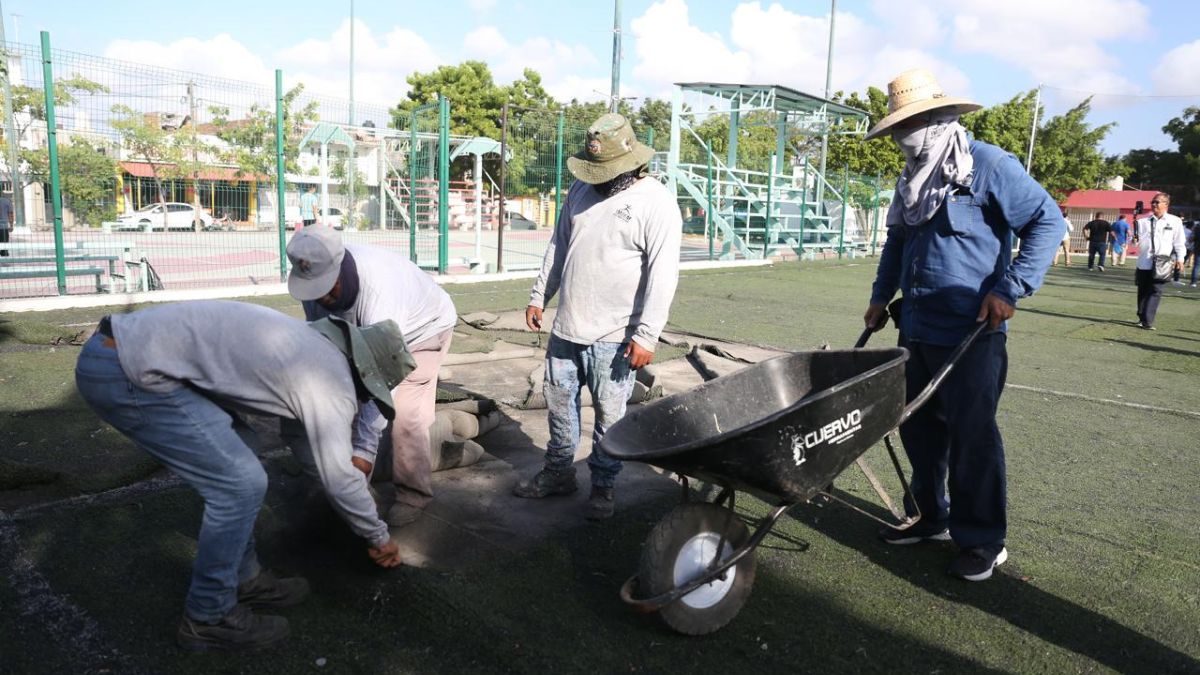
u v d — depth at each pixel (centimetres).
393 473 362
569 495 415
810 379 347
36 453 434
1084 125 4800
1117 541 388
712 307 1199
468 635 282
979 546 341
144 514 368
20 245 942
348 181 1373
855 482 455
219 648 270
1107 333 1098
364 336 283
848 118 2533
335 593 307
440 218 1363
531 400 575
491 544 353
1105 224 2491
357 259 331
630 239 365
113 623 283
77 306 953
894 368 292
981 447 337
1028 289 325
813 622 305
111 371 246
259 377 254
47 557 325
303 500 387
